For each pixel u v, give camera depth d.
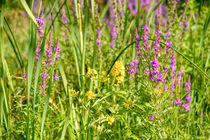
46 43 2.01
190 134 2.06
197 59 2.50
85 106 1.96
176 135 1.97
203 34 2.30
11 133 1.98
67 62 2.40
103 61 2.38
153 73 1.94
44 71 1.97
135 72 2.07
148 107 1.99
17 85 2.46
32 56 1.86
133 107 2.00
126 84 2.22
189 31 2.68
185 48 2.57
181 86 2.17
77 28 2.22
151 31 2.36
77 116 2.05
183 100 2.14
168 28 2.45
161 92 1.95
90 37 2.40
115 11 2.40
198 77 2.30
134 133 1.98
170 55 1.99
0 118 1.93
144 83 1.98
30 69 1.85
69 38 2.51
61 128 1.97
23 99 2.18
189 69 2.47
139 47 2.01
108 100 2.14
